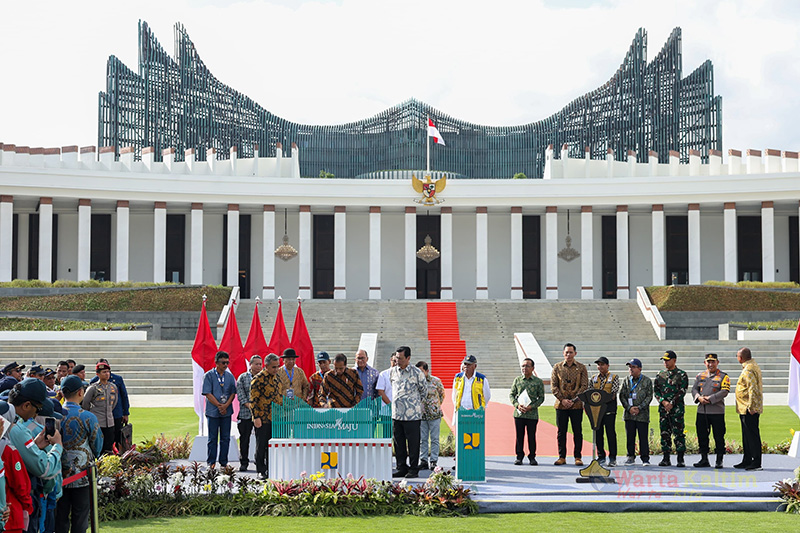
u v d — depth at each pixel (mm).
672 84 73438
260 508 11070
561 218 56344
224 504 11172
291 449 12141
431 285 57000
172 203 51344
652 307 42094
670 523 10367
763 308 43250
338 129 75062
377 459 12148
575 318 42844
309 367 17672
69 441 8695
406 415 12922
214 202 50594
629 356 34188
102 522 10523
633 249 56125
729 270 50281
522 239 55844
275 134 74312
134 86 77250
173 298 43156
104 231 54188
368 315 42844
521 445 14391
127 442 15008
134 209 52875
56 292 43656
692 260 51094
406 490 11414
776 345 34188
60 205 50844
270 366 12984
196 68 77375
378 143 72562
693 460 15016
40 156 48938
